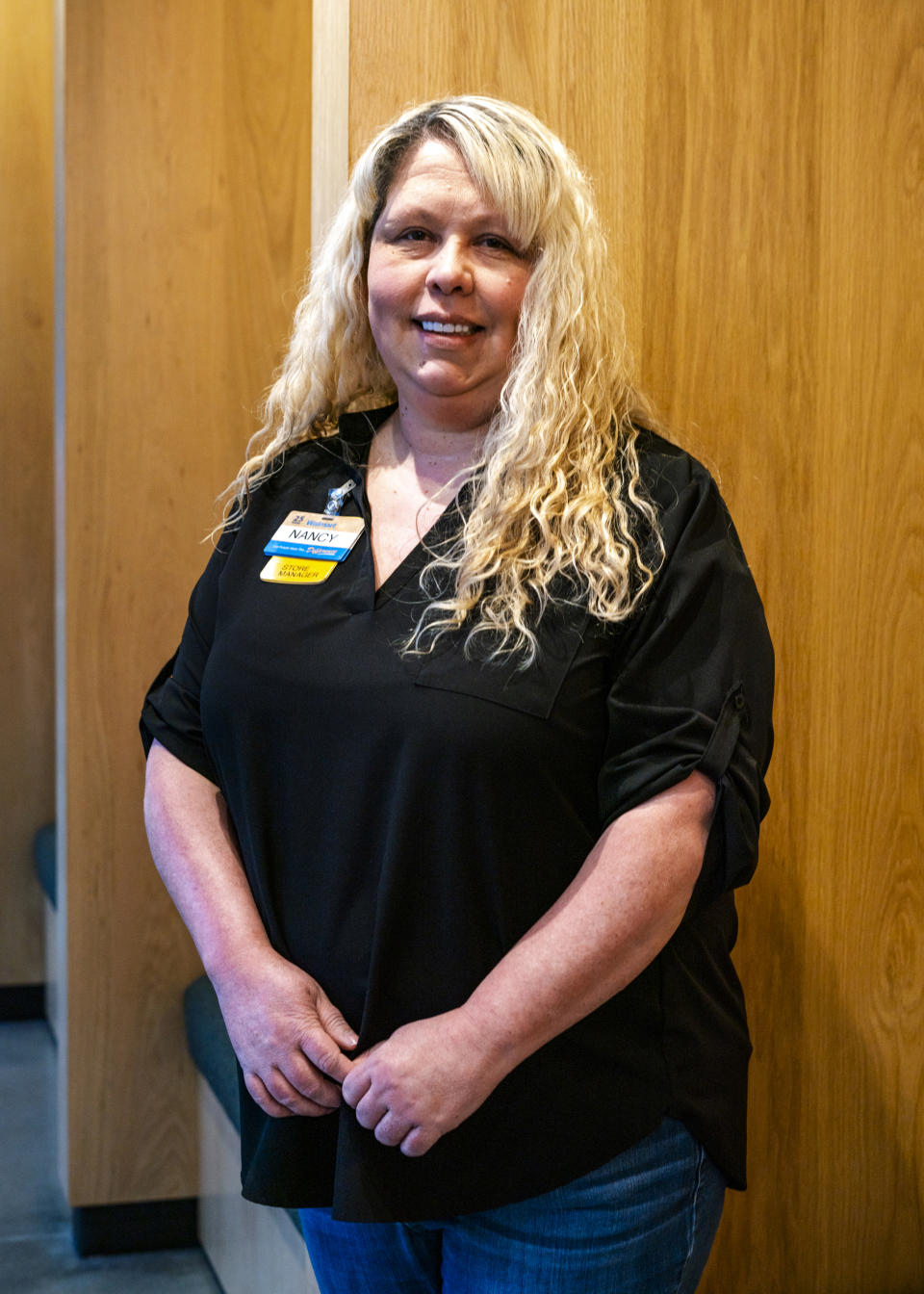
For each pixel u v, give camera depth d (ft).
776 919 6.04
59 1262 8.36
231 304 8.64
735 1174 4.17
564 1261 3.89
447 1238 4.08
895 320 6.06
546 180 4.12
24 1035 12.46
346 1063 3.84
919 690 6.18
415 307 4.17
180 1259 8.45
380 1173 3.80
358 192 4.38
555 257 4.12
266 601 4.20
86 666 8.41
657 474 4.06
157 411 8.50
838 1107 6.17
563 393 4.04
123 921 8.52
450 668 3.80
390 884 3.81
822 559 6.00
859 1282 6.25
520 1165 3.83
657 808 3.73
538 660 3.79
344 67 5.35
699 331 5.78
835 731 6.07
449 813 3.76
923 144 6.06
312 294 4.77
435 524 4.09
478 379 4.19
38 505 12.64
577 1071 3.87
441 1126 3.64
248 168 8.66
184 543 8.57
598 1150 3.84
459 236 4.12
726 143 5.78
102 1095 8.48
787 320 5.90
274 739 4.08
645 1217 3.92
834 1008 6.14
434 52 5.41
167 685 4.69
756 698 3.89
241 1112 4.50
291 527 4.35
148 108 8.46
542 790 3.79
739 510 5.88
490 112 4.19
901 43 6.00
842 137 5.93
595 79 5.61
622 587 3.79
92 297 8.38
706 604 3.91
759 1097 6.07
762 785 3.94
